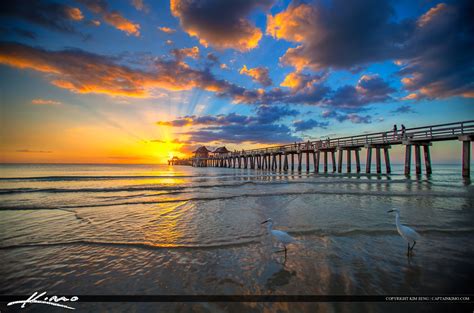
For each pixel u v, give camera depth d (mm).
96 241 5301
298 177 23812
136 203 9945
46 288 3404
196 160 89000
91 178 23094
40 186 16406
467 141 16281
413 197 10672
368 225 6363
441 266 3965
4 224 6758
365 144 24172
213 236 5633
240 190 14078
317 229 6020
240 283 3477
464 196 10648
